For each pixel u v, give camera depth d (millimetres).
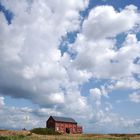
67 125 141250
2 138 68625
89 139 79188
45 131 113000
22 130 96000
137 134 114188
